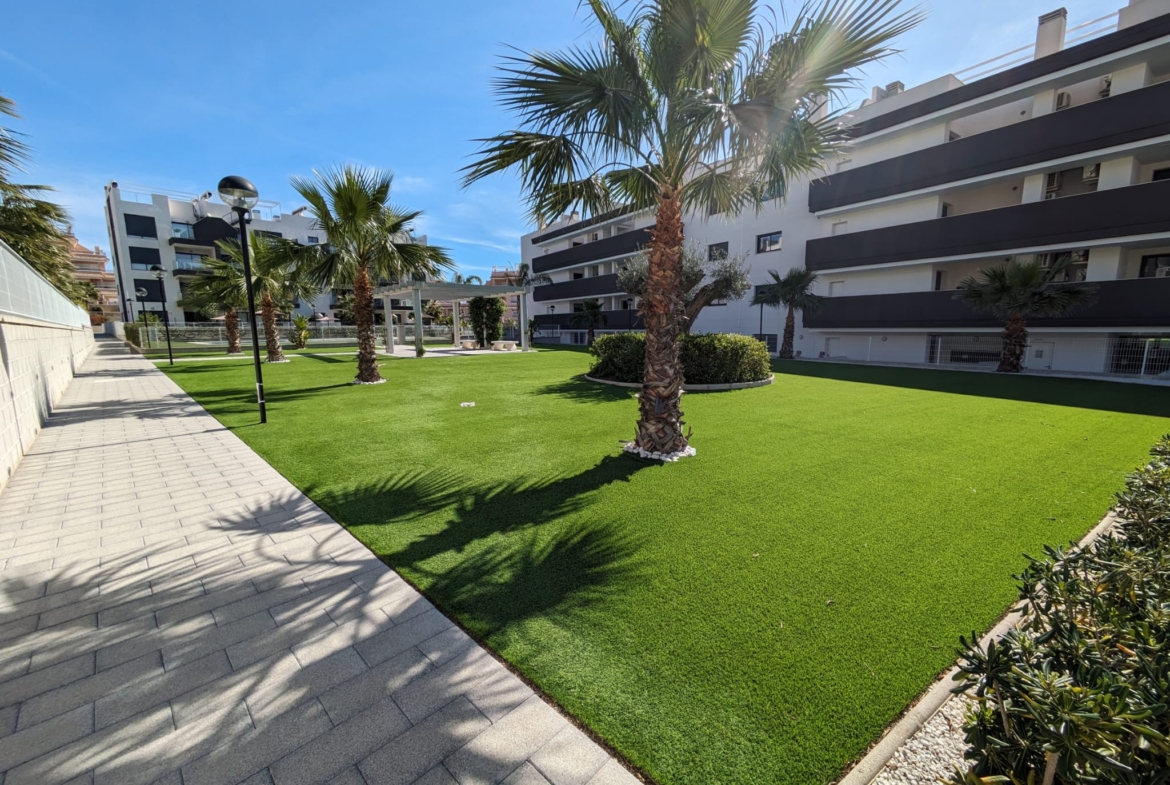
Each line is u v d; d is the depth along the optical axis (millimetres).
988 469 4805
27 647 2275
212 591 2754
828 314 19625
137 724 1818
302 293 14078
